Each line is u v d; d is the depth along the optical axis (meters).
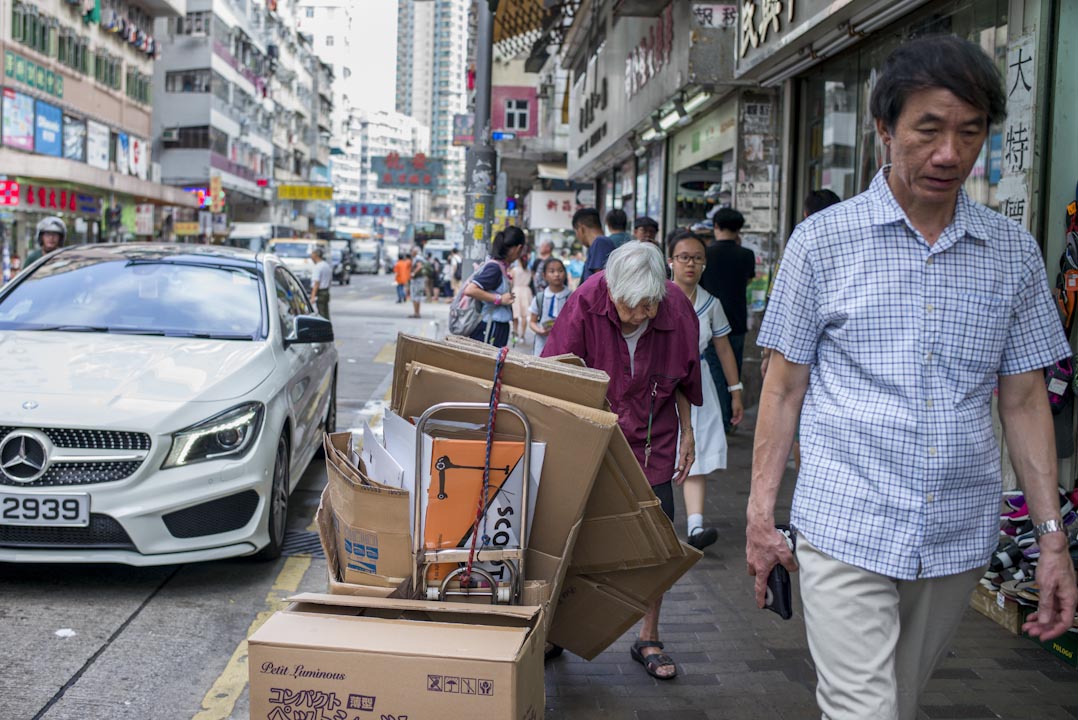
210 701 3.79
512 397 3.01
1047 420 2.47
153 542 4.77
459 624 2.70
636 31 15.30
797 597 5.18
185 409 4.93
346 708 2.54
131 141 52.03
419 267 26.81
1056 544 2.42
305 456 6.54
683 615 4.89
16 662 4.05
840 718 2.35
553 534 3.05
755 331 11.30
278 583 5.16
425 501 2.96
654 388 3.96
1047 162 5.71
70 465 4.73
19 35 38.81
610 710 3.82
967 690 3.96
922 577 2.34
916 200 2.36
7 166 38.28
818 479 2.41
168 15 55.12
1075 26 5.61
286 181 92.19
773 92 11.17
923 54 2.25
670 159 15.95
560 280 8.62
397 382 3.25
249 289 6.42
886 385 2.35
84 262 6.52
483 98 13.46
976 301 2.35
